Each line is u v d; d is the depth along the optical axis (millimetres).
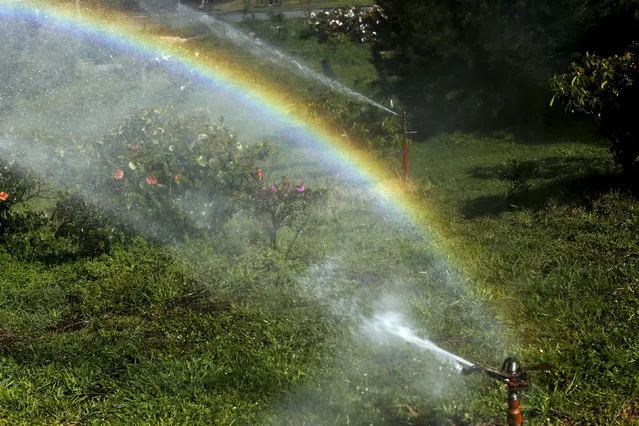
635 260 6016
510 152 11156
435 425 3945
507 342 4777
